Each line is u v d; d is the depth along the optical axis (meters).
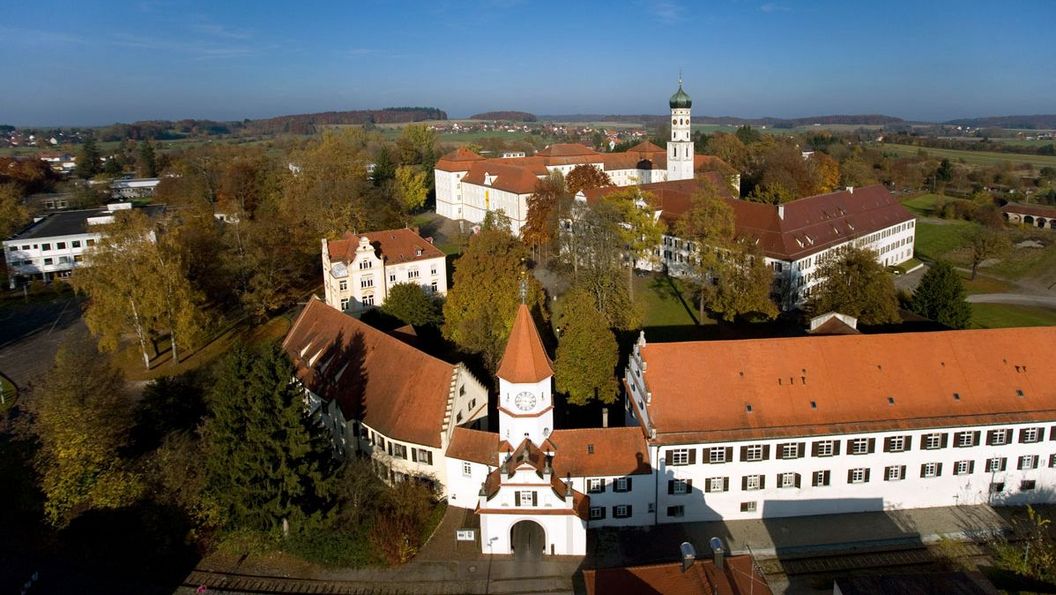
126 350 99.31
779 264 108.19
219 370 70.19
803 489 58.59
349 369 70.88
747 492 58.38
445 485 60.94
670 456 57.06
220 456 55.25
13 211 154.88
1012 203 195.00
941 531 56.78
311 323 83.12
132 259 89.50
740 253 92.94
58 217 156.12
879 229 131.38
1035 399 59.41
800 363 60.16
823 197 125.06
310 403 74.06
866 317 81.06
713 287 99.75
